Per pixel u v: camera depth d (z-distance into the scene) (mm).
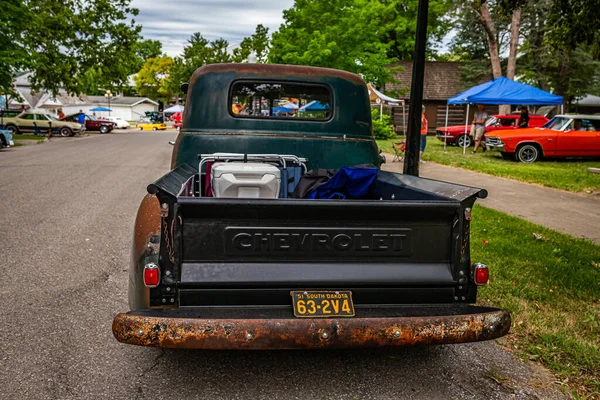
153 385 3328
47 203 9336
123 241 6809
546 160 17797
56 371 3477
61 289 5035
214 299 2992
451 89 39781
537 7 33156
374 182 4434
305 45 26641
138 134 41469
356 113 4996
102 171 14453
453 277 3119
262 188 3832
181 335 2742
